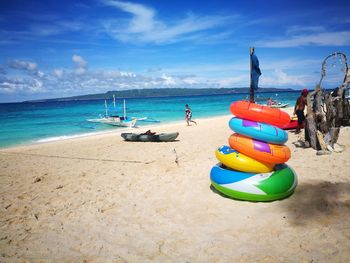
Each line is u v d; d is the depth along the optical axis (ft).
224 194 18.86
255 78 20.65
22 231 15.72
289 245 12.53
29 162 34.60
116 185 22.70
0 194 22.21
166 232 14.52
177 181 22.57
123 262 12.18
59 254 13.16
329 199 16.74
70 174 27.25
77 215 17.42
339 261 11.18
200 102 250.16
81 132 69.36
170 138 43.42
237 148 17.90
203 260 11.91
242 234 13.76
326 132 28.27
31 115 137.49
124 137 48.24
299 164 24.27
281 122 17.98
